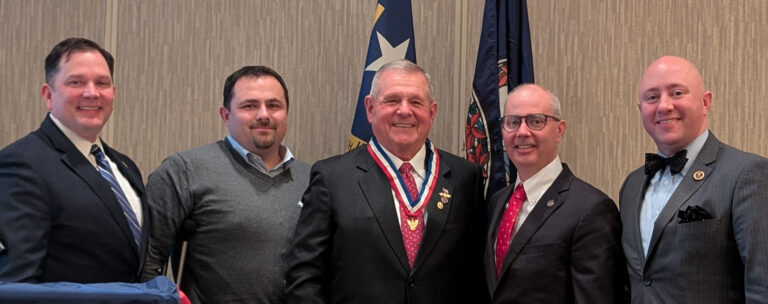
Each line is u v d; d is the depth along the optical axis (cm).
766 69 320
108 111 245
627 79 337
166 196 265
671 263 221
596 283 230
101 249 229
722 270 214
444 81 358
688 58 330
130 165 265
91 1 365
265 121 273
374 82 263
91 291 162
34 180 220
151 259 260
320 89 360
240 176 273
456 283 251
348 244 245
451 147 356
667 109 232
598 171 340
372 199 250
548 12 350
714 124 327
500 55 321
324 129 360
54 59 239
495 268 247
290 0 363
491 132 318
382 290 241
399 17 333
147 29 364
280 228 268
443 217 250
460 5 359
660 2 335
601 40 342
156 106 362
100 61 242
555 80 348
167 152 361
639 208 240
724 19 327
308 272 247
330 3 362
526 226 244
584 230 237
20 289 158
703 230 215
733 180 217
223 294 259
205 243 263
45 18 366
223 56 362
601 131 340
